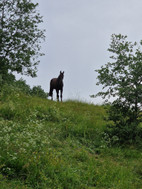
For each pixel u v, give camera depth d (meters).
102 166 8.25
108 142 10.30
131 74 10.91
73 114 13.15
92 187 6.84
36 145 7.76
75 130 10.97
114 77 11.24
